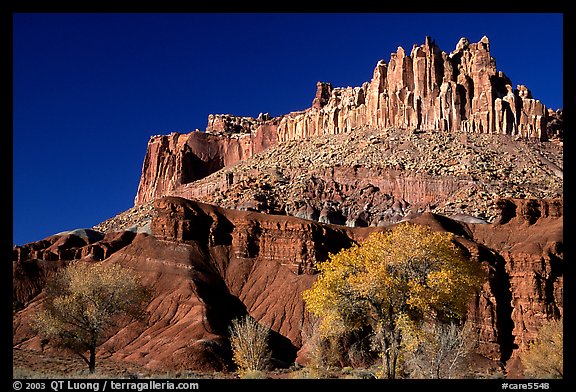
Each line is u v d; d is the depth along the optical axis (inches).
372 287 1197.7
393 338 1222.9
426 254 1231.5
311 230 4473.4
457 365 1530.5
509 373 2728.8
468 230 4598.9
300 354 3334.2
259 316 3885.3
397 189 6067.9
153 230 4623.5
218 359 3053.6
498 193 5718.5
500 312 3604.8
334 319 1267.2
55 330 1916.8
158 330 3533.5
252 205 5674.2
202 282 4069.9
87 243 5221.5
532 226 4448.8
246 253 4505.4
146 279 4114.2
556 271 3799.2
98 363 2687.0
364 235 4608.8
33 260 4293.8
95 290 1964.8
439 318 1288.1
